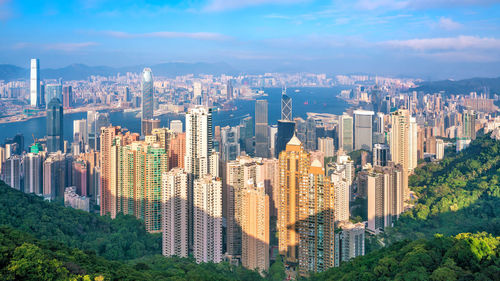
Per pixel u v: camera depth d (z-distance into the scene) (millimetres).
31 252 178500
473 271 195000
